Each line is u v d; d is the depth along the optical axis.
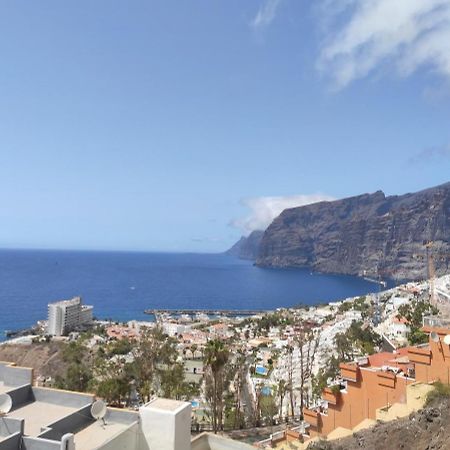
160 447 18.89
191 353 132.75
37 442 15.82
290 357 100.50
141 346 79.44
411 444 24.41
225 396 69.12
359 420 31.47
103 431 19.45
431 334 28.41
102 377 80.00
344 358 82.00
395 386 29.61
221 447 21.19
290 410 68.81
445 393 26.17
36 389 22.34
